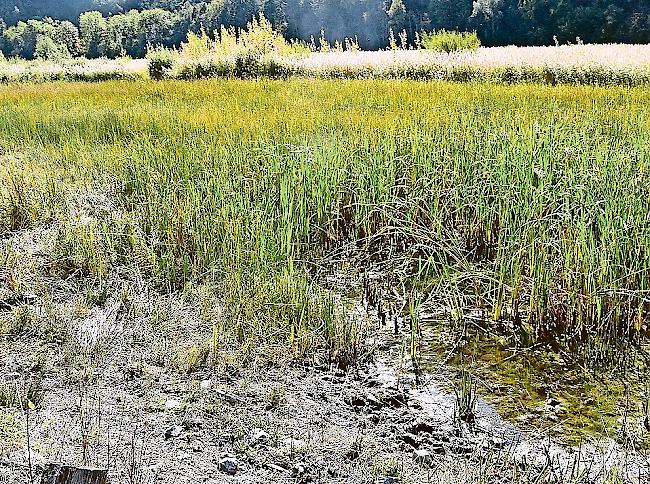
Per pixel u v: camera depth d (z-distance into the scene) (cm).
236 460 298
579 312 431
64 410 331
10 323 416
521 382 380
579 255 468
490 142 718
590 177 570
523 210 535
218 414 333
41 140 1077
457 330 441
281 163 679
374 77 2227
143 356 387
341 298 491
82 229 577
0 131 1171
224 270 504
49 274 509
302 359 392
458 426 334
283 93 1558
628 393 368
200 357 384
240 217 562
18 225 627
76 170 830
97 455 294
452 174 655
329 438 318
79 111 1345
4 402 333
